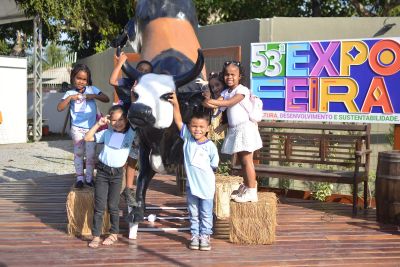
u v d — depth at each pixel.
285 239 4.82
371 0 13.45
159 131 4.13
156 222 5.32
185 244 4.61
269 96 6.81
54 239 4.71
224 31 7.95
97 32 16.16
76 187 5.02
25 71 14.18
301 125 6.61
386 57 6.09
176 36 4.92
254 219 4.63
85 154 5.78
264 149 6.84
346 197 6.51
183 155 4.45
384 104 6.14
